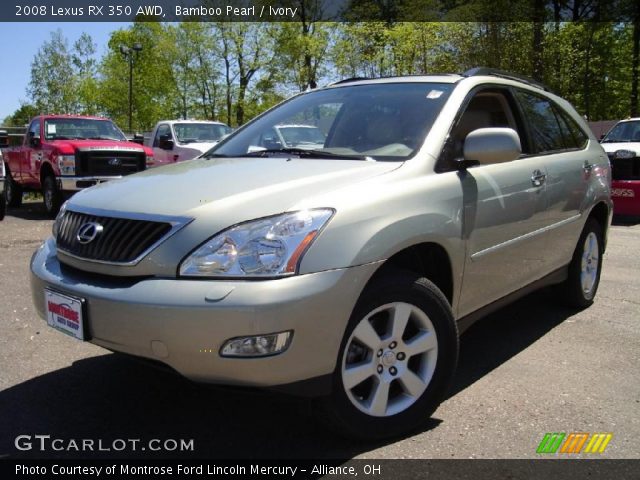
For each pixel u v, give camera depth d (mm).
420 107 3633
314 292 2490
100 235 2830
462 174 3367
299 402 2809
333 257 2572
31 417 3189
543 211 4090
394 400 2973
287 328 2439
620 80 27406
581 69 23703
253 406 3309
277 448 2881
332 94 4211
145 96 33219
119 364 3895
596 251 5180
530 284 4160
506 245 3686
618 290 5805
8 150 13688
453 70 23703
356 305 2715
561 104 4980
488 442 2932
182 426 3096
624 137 11555
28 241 8602
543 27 22750
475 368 3871
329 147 3740
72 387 3553
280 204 2654
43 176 11977
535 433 3020
